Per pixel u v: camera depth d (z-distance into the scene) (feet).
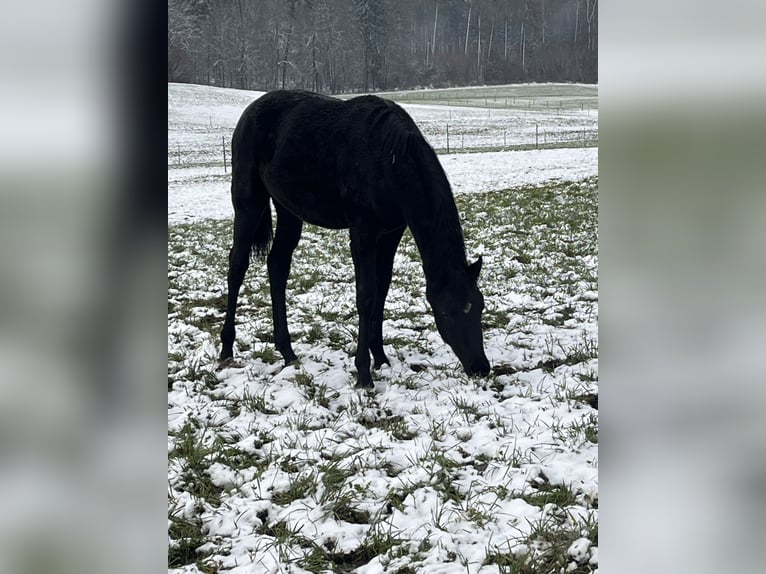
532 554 8.83
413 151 14.75
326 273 28.66
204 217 51.78
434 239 14.73
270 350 18.30
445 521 9.83
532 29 234.58
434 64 227.40
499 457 11.73
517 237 33.99
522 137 106.52
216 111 142.00
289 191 16.67
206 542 9.71
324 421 13.85
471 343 14.78
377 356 16.87
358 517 10.30
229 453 12.32
